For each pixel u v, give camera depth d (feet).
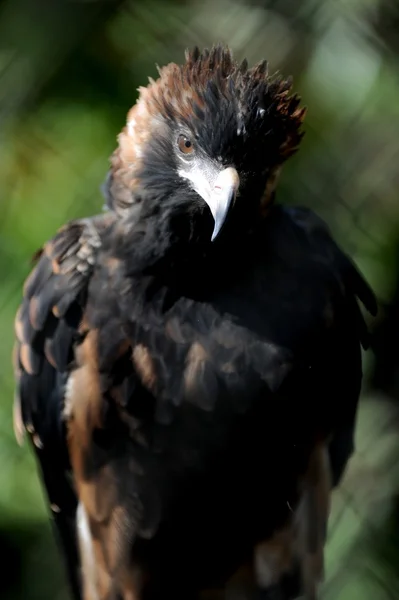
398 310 15.37
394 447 15.47
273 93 14.15
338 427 14.52
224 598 14.51
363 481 15.47
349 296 14.42
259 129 14.11
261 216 14.24
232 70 14.17
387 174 15.42
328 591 15.38
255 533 14.43
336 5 15.40
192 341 14.28
